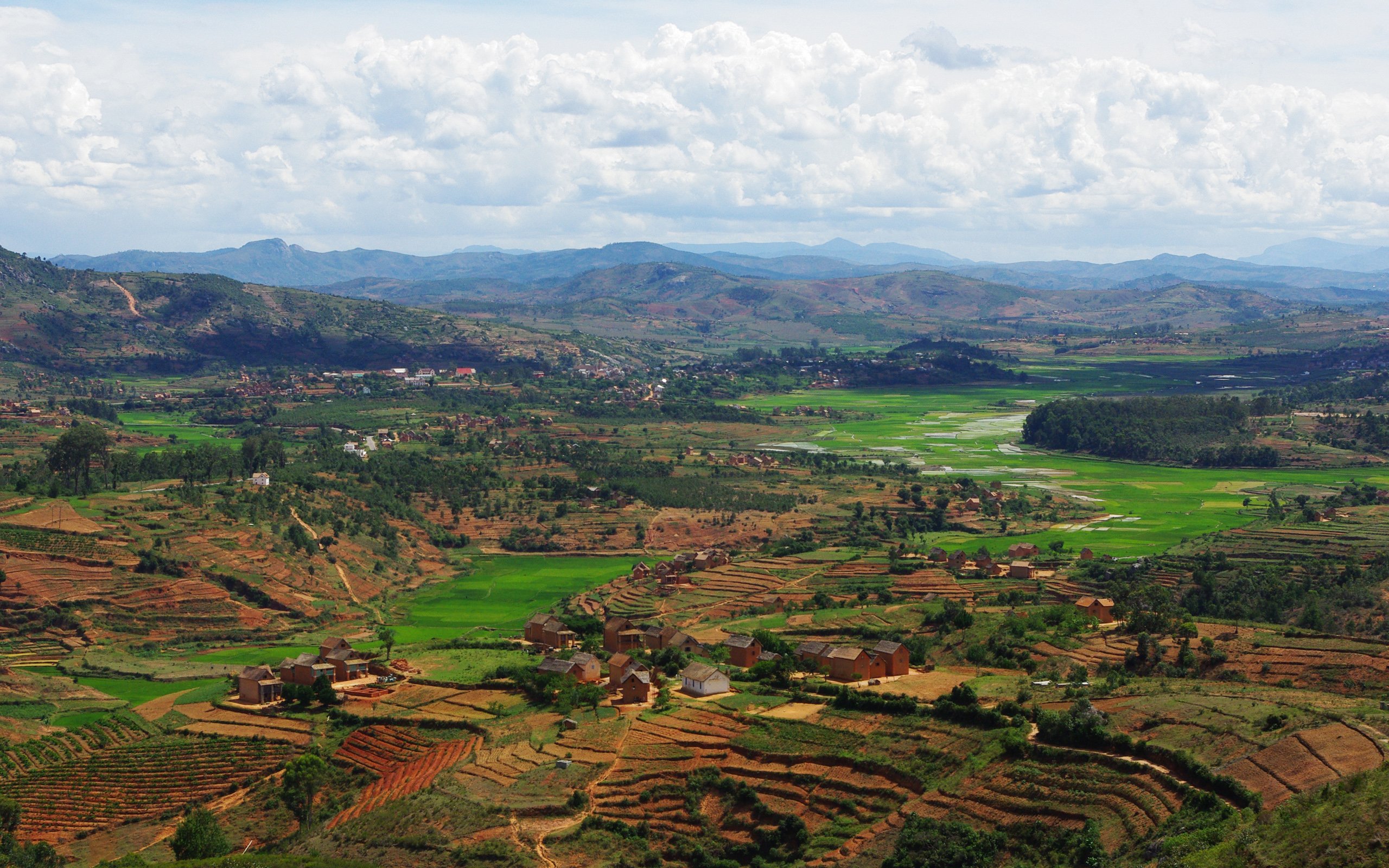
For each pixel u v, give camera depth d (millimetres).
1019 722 130875
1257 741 113688
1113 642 176500
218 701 177125
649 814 127562
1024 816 112250
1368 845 83562
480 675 178000
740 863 119062
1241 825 97500
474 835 124125
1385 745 106312
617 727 148125
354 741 158000
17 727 168375
